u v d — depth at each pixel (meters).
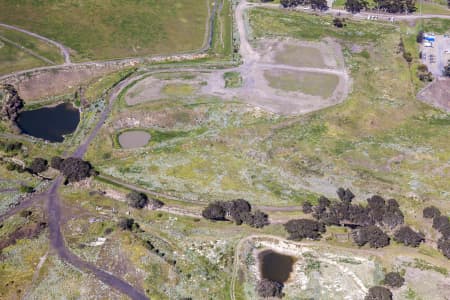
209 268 107.88
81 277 105.62
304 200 124.56
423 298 101.44
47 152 139.88
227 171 134.50
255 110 154.88
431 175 132.50
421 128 151.00
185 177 132.25
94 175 131.50
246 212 117.38
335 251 112.12
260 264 109.69
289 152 140.00
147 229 117.62
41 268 107.62
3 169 134.00
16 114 153.12
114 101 158.25
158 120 151.75
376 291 98.75
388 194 126.12
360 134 147.88
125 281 104.88
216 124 151.00
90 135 145.88
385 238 110.94
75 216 120.81
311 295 102.50
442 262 108.94
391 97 164.12
